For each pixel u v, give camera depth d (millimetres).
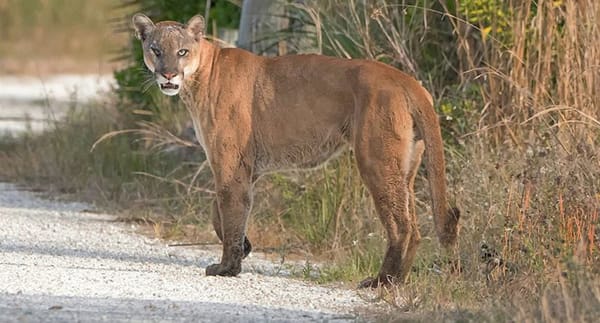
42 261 17734
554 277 14820
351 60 16938
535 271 15555
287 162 17281
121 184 24859
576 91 18422
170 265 18156
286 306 15070
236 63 17344
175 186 23484
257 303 15188
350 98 16703
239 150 17188
